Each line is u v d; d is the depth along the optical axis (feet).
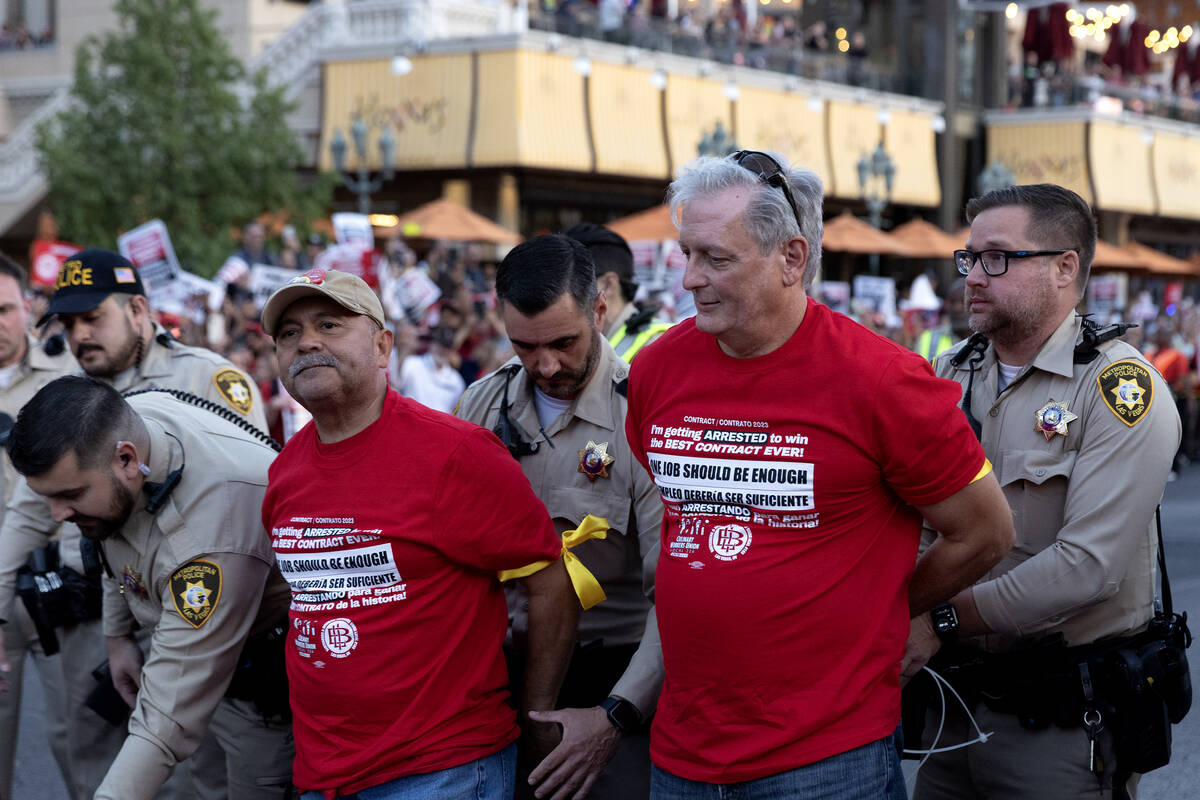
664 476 8.99
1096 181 93.45
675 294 23.00
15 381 15.79
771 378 8.58
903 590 8.89
